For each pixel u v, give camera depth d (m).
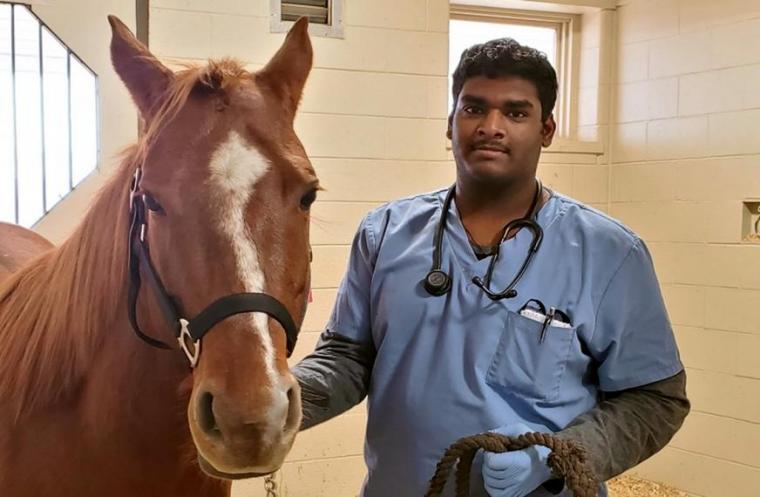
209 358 0.79
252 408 0.76
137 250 0.92
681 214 2.85
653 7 2.95
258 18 2.59
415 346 1.13
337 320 1.28
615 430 1.05
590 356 1.12
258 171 0.83
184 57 2.51
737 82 2.61
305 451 2.74
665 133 2.91
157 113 0.88
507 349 1.08
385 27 2.75
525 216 1.15
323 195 2.73
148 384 0.97
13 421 1.01
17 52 2.27
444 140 2.88
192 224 0.81
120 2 2.38
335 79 2.71
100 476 1.00
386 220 1.26
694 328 2.79
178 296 0.84
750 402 2.57
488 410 1.08
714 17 2.69
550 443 0.95
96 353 0.99
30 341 1.02
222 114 0.86
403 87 2.80
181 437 0.99
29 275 1.11
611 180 3.18
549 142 1.19
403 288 1.16
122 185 0.97
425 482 1.11
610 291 1.10
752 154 2.56
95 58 2.36
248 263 0.81
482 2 3.06
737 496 2.62
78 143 2.37
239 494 2.65
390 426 1.15
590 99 3.20
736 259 2.63
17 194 2.31
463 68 1.13
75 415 1.01
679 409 1.11
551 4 3.08
